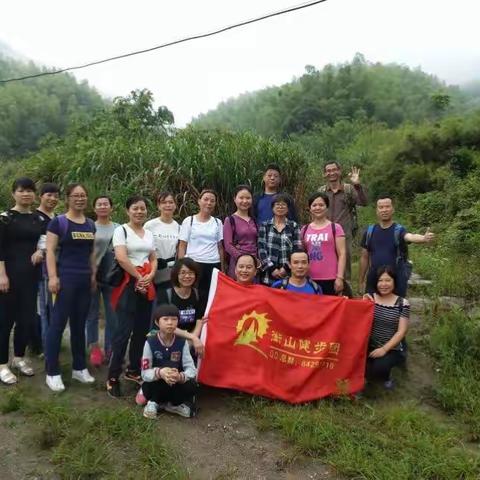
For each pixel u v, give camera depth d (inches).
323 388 163.3
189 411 150.3
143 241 163.9
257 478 124.6
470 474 124.0
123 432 137.5
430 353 199.5
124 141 341.7
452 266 298.0
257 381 159.2
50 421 140.8
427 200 487.8
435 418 156.4
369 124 1174.3
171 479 121.0
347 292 199.6
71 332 166.1
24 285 164.7
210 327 166.6
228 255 194.7
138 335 166.9
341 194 213.2
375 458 129.4
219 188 303.1
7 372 165.2
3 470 124.3
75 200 158.4
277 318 166.9
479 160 523.8
